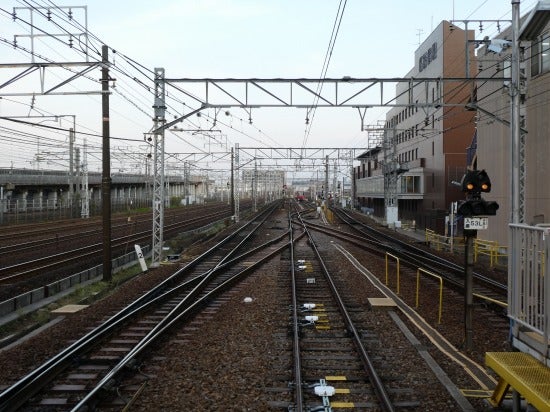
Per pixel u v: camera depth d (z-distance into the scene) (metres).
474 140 37.00
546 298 5.44
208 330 11.20
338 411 6.88
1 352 9.70
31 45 15.16
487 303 13.84
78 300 15.12
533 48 24.55
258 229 44.16
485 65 30.83
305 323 11.74
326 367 8.55
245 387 7.70
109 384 7.47
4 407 6.85
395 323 11.85
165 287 17.14
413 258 23.66
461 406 6.88
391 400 7.16
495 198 29.36
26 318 13.02
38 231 36.31
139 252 21.48
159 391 7.58
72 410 6.50
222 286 16.12
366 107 17.30
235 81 17.25
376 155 76.56
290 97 17.45
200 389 7.64
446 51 45.00
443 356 9.30
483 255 27.67
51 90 15.78
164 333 10.52
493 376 8.18
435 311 13.29
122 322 11.45
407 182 53.41
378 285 16.92
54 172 61.75
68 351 9.07
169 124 21.20
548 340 5.44
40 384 7.70
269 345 9.96
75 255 24.92
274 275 19.38
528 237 6.01
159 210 23.53
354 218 59.88
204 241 34.53
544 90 23.59
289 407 6.91
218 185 160.62
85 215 51.84
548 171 23.34
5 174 48.31
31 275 19.19
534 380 5.16
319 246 30.75
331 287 15.91
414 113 56.56
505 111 27.67
